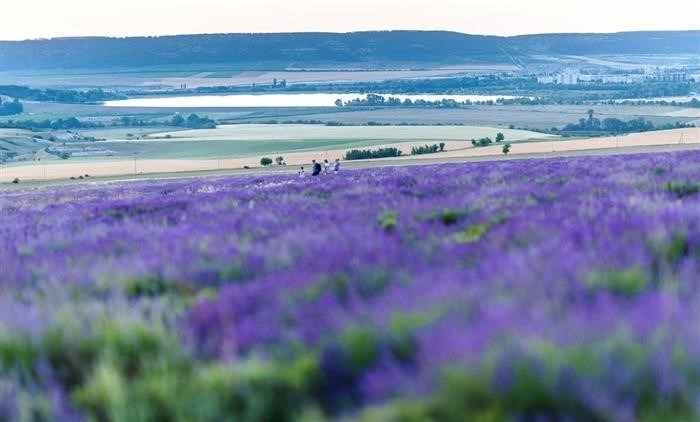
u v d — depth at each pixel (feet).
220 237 70.85
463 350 29.22
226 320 39.58
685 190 87.20
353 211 85.92
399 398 27.45
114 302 44.91
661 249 46.96
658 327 30.78
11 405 30.78
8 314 44.09
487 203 83.15
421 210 80.74
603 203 72.28
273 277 48.73
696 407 24.79
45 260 67.21
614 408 24.71
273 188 169.48
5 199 264.93
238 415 29.55
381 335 33.37
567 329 31.07
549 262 44.37
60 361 37.37
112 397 30.14
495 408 25.43
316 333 35.65
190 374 32.37
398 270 47.73
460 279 42.14
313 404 29.68
